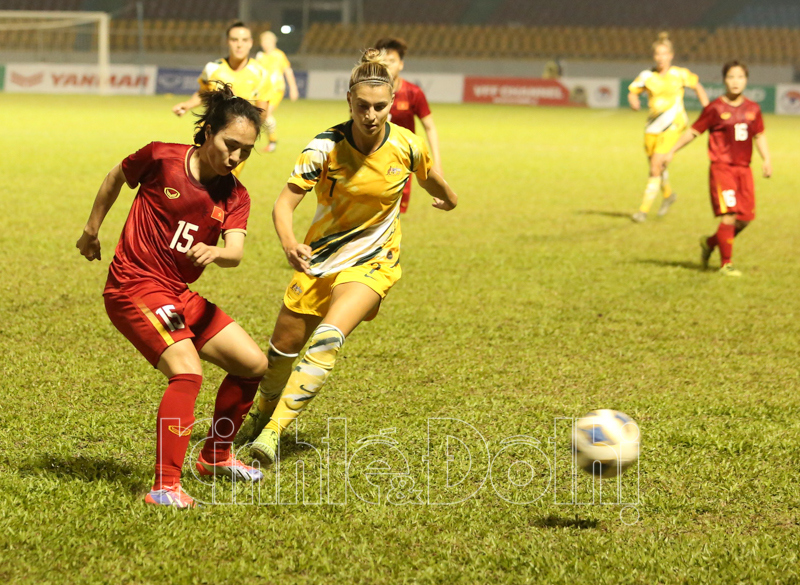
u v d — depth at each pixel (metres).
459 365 8.42
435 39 78.19
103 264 12.46
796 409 7.37
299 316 6.11
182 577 4.35
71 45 74.75
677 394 7.74
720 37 77.94
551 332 9.80
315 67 73.88
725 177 13.09
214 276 12.01
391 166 5.75
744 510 5.39
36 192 19.42
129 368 7.85
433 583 4.40
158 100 61.09
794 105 67.50
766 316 10.85
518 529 5.05
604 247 15.47
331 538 4.82
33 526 4.79
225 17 82.56
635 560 4.66
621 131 45.97
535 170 27.95
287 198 5.78
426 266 13.37
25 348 8.39
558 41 78.44
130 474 5.57
